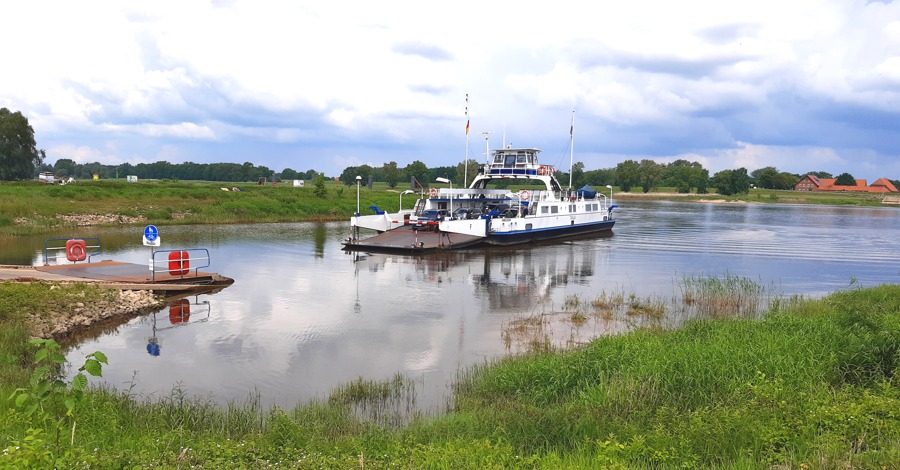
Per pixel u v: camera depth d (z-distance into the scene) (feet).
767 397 34.12
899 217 284.00
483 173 164.66
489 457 25.86
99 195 189.26
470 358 52.47
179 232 154.51
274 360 51.72
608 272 103.65
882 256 129.70
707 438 28.68
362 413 39.09
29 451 21.08
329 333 60.75
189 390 44.01
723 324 54.54
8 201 158.71
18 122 289.12
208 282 84.43
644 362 42.27
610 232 182.91
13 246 120.67
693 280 94.02
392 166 466.70
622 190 586.86
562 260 118.52
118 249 118.73
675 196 504.43
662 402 36.55
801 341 46.11
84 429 29.22
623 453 26.84
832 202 445.78
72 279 73.61
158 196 204.13
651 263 115.14
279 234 158.61
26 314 56.95
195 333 59.93
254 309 71.10
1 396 32.17
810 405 32.45
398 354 53.72
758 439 27.96
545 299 79.30
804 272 106.42
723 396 37.29
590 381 41.24
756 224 224.12
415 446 28.45
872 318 50.60
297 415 35.58
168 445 26.73
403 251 125.29
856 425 28.66
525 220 143.84
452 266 108.88
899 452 24.70
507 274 100.63
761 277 100.37
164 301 74.23
